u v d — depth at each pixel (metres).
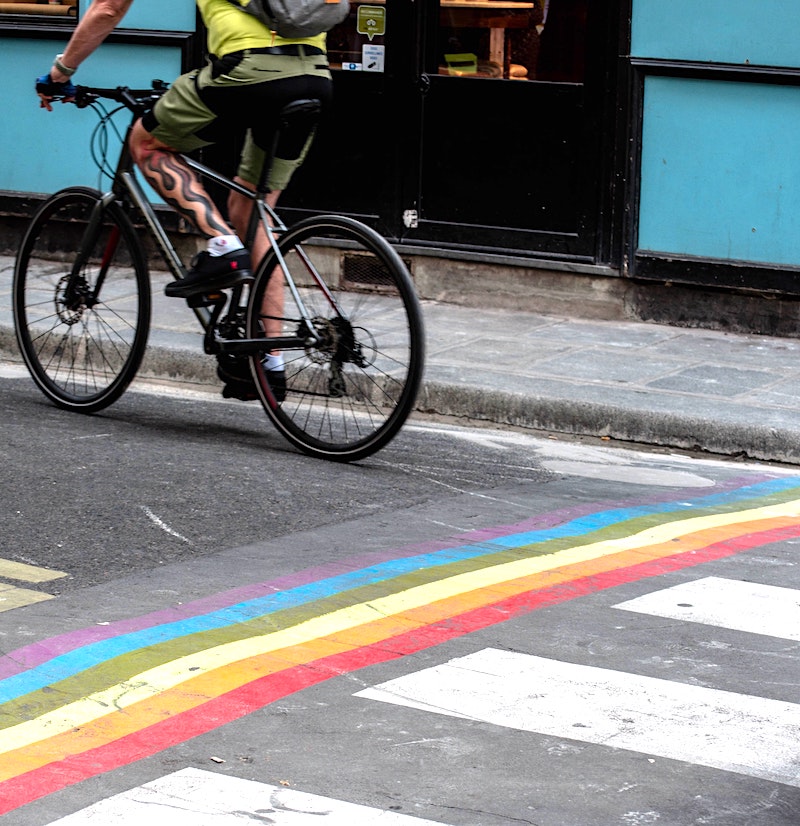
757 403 8.55
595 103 10.50
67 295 8.36
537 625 5.42
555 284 10.82
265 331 7.66
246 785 4.16
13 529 6.30
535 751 4.40
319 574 5.90
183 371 9.44
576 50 10.52
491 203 10.94
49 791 4.12
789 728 4.59
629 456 8.20
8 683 4.83
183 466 7.30
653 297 10.58
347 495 6.99
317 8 7.27
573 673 4.99
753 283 10.20
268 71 7.29
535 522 6.70
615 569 6.07
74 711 4.63
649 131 10.37
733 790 4.19
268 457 7.59
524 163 10.79
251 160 7.75
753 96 10.03
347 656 5.09
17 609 5.46
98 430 8.00
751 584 5.92
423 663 5.05
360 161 11.29
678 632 5.38
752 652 5.21
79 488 6.86
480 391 8.75
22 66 12.24
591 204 10.62
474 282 11.06
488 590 5.77
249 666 4.98
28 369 8.58
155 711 4.64
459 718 4.62
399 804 4.06
